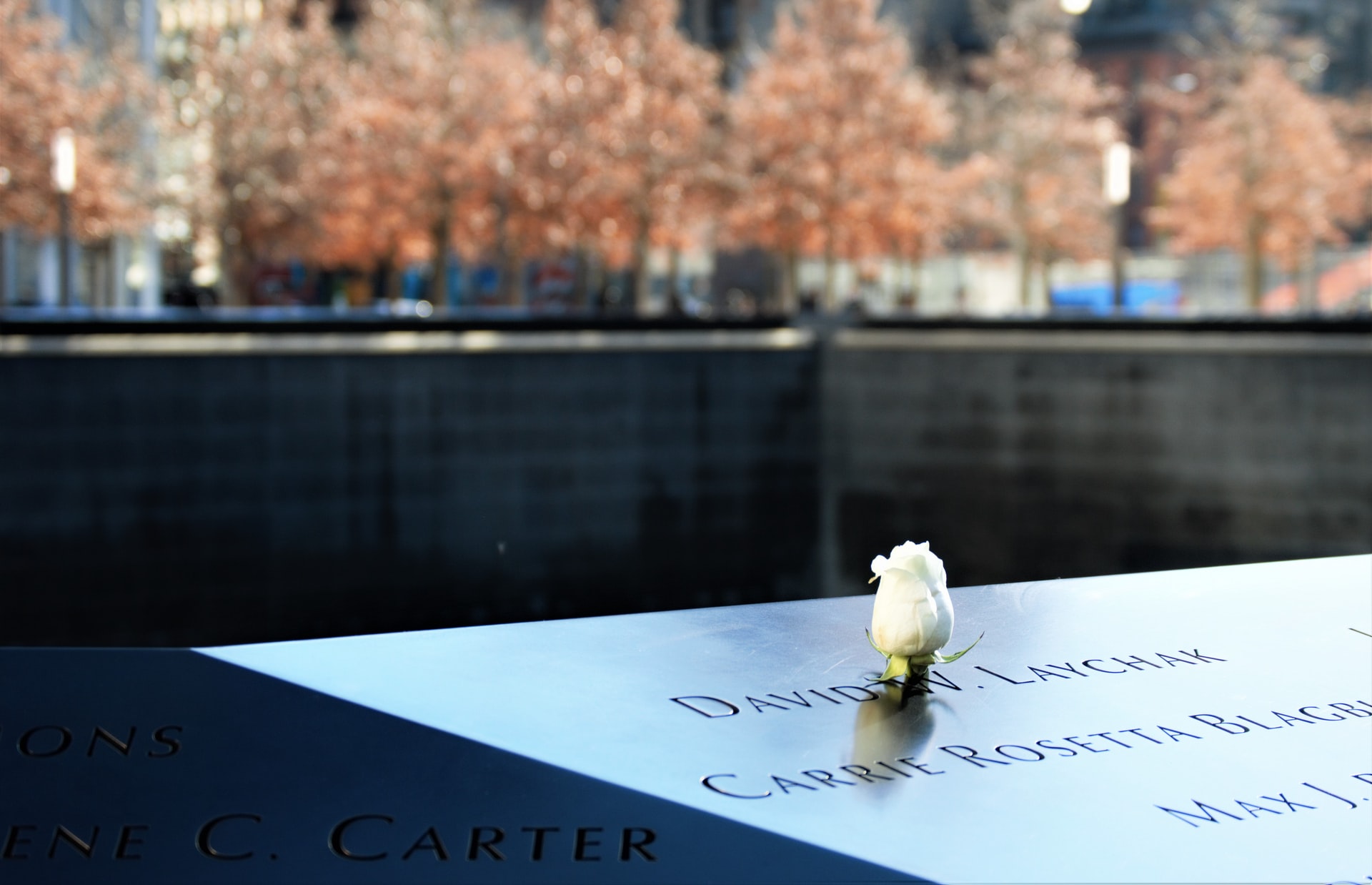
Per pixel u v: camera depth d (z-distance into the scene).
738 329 17.86
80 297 31.84
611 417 16.33
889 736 2.77
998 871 2.19
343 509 14.89
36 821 2.36
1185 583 4.18
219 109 31.27
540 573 15.98
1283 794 2.53
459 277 45.22
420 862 2.21
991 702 3.00
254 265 36.00
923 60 47.53
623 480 16.42
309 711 2.91
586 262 35.88
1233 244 39.00
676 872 2.17
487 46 33.50
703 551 16.94
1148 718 2.93
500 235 32.56
